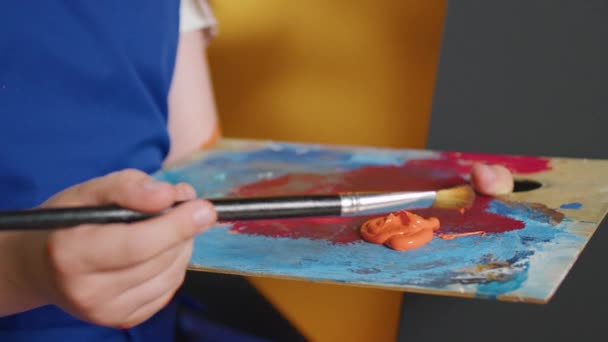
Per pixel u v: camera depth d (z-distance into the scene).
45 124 0.61
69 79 0.63
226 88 1.04
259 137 1.05
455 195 0.49
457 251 0.47
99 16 0.65
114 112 0.67
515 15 0.73
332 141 0.99
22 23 0.60
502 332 0.78
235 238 0.52
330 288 0.92
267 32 0.98
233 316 0.84
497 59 0.75
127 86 0.67
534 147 0.75
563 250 0.46
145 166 0.72
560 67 0.72
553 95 0.73
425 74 0.89
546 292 0.39
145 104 0.70
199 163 0.75
